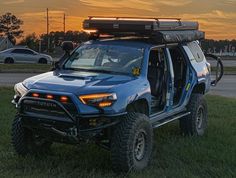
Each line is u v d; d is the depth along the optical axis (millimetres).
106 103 5125
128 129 5277
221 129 7945
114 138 5281
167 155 6090
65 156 6004
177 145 6617
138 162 5480
